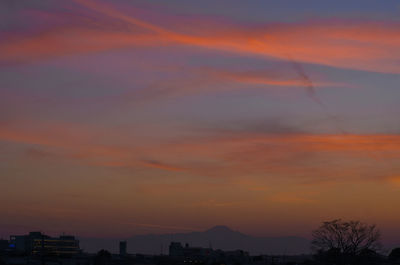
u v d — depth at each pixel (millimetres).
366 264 148125
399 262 149375
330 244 151500
